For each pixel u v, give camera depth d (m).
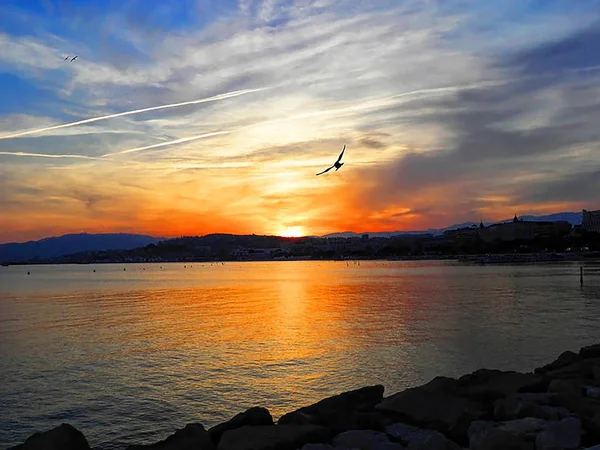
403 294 73.69
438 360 26.97
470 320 42.72
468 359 27.14
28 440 8.59
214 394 21.81
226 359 28.44
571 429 8.16
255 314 51.34
